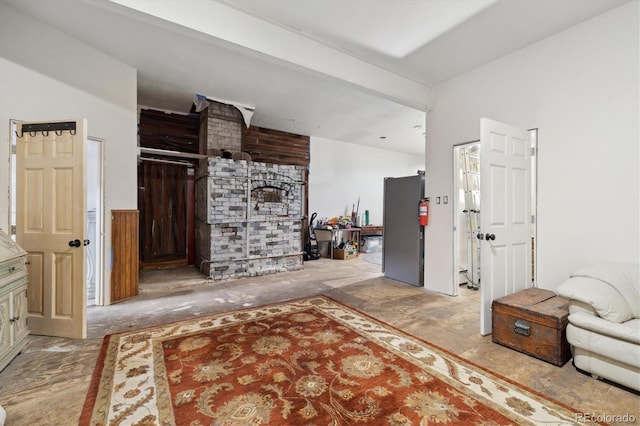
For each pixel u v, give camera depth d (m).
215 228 4.91
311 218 7.46
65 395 1.90
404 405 1.82
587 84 2.91
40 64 3.06
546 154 3.21
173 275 5.07
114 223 3.74
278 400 1.85
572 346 2.25
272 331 2.88
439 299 4.00
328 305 3.69
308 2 2.71
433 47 3.42
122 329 2.92
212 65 3.93
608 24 2.77
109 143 3.70
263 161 6.91
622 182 2.70
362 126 6.72
